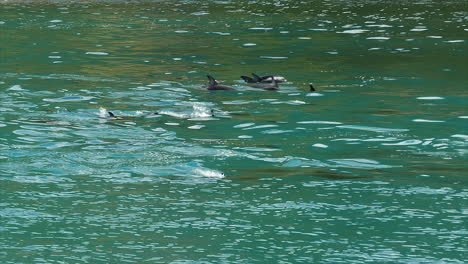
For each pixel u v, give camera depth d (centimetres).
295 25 3803
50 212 1032
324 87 2030
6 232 956
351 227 980
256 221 1002
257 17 4244
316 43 3059
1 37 3130
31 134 1459
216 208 1052
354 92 1950
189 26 3697
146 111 1688
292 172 1226
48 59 2509
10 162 1267
